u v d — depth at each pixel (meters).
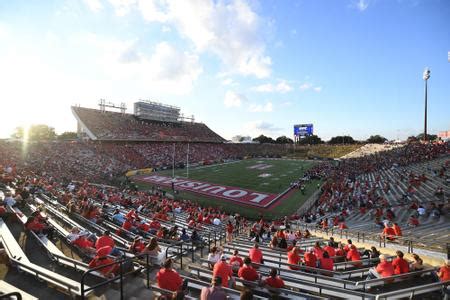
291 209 27.50
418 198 23.33
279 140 133.25
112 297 5.67
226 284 6.18
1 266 6.82
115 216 13.73
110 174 42.34
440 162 36.62
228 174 49.19
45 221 10.16
